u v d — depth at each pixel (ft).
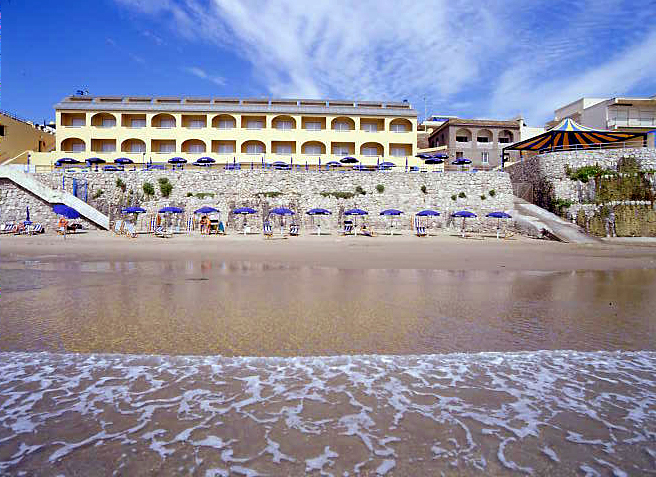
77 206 105.09
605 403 11.75
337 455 8.97
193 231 110.42
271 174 116.57
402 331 19.17
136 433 9.86
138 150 153.38
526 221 103.65
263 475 8.18
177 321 20.70
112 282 33.55
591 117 171.12
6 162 144.25
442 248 75.15
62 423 10.29
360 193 117.39
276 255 60.85
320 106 167.02
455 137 168.76
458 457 8.96
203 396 11.94
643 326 20.33
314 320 21.16
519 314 22.88
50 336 17.88
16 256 56.95
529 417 10.87
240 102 166.81
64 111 148.66
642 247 80.23
